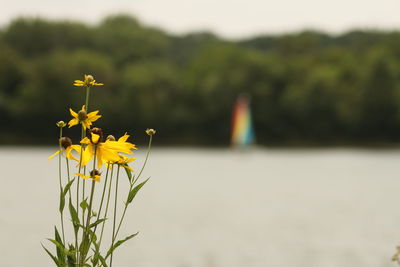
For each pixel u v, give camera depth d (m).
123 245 11.90
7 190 24.84
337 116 81.81
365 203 21.88
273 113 83.12
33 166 40.88
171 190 26.67
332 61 99.50
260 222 16.53
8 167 39.84
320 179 34.16
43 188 25.78
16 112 76.19
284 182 32.03
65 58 80.38
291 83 84.81
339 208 20.25
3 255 11.06
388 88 80.00
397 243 12.96
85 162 3.13
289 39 122.69
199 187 28.52
